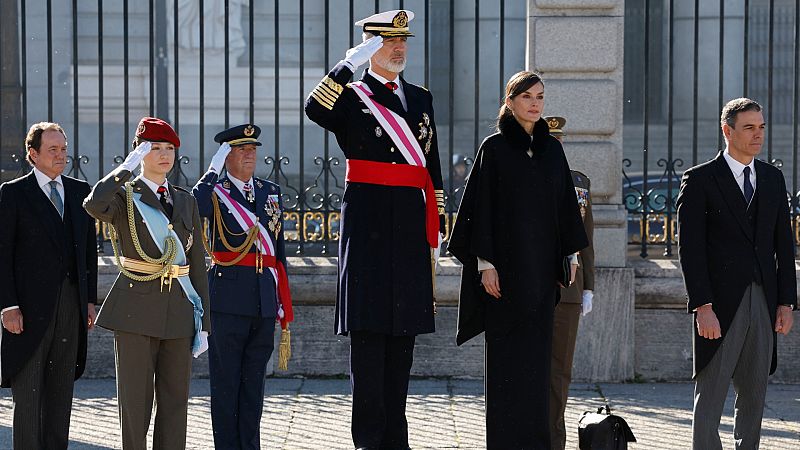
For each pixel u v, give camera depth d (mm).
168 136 10977
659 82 46062
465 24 42125
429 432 13586
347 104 11359
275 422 14117
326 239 17156
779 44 42094
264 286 12617
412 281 11359
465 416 14430
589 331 16500
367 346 11469
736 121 11203
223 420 12523
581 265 12477
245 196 12797
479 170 11203
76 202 12125
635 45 46281
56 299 11875
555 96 16594
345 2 35906
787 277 11312
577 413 14531
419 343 16766
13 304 11742
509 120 11211
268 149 34844
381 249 11305
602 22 16578
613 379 16531
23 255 11820
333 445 13023
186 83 35219
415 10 37406
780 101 42000
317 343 16828
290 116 35094
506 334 11117
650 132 40750
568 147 16516
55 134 11969
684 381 16625
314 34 36062
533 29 16672
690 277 11156
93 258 12320
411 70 37594
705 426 11203
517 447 11102
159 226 10914
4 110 20406
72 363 12070
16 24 20625
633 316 16453
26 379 11805
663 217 17172
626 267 16500
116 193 10891
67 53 34969
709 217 11289
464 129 40281
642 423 14031
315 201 17266
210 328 11492
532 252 11023
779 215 11367
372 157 11336
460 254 11359
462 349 16750
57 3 34906
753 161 11477
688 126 40875
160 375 11117
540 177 11086
